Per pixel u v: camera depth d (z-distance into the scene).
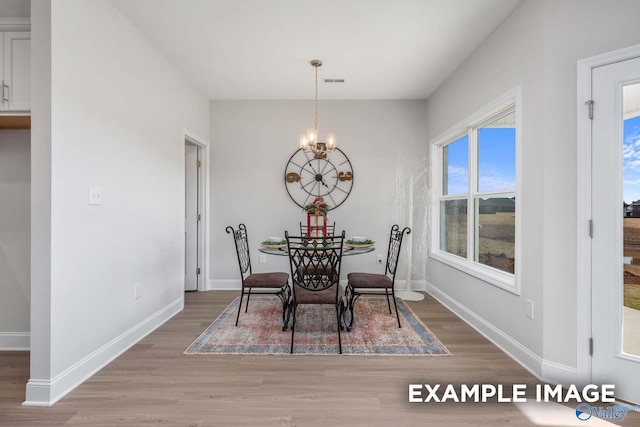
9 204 2.41
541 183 2.04
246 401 1.79
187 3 2.28
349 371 2.13
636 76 1.71
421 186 4.22
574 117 1.90
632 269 1.76
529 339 2.16
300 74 3.46
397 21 2.48
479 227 3.10
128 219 2.50
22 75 1.98
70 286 1.90
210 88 3.86
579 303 1.88
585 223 1.86
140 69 2.65
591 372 1.86
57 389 1.80
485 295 2.74
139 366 2.19
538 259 2.07
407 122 4.24
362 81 3.64
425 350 2.44
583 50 1.86
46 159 1.75
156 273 2.92
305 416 1.67
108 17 2.25
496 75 2.57
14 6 1.97
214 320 3.09
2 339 2.42
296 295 2.49
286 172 4.24
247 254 4.00
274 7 2.32
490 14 2.39
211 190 4.23
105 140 2.22
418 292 4.14
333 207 4.24
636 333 1.76
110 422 1.61
